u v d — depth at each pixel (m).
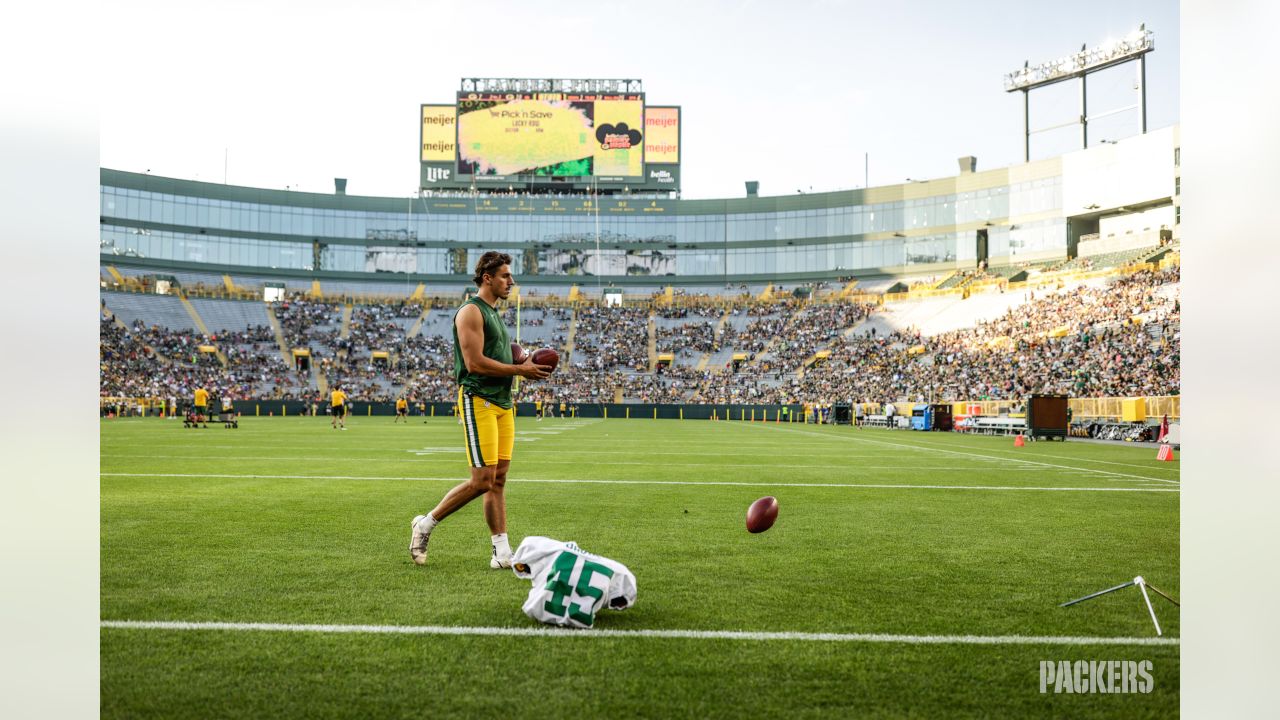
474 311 5.09
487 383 5.14
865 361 52.97
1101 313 41.84
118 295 56.59
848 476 11.81
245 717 2.80
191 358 54.38
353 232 67.06
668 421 46.28
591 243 67.81
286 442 20.22
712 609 4.19
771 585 4.73
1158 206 51.91
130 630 3.76
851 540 6.29
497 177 62.66
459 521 7.15
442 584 4.71
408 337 61.56
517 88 62.69
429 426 34.00
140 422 36.28
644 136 62.59
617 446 19.62
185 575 4.91
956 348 48.72
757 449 18.86
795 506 8.39
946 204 61.91
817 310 61.25
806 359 56.12
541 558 4.07
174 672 3.22
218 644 3.56
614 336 62.06
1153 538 6.49
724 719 2.81
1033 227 58.03
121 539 6.16
